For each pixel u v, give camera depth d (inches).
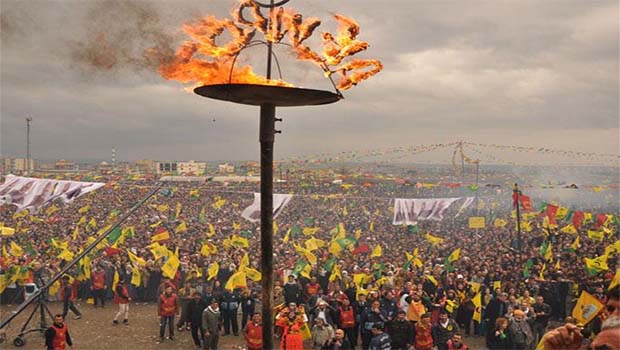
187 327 730.8
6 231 872.9
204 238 1159.0
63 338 569.6
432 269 805.2
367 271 745.0
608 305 71.7
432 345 574.6
